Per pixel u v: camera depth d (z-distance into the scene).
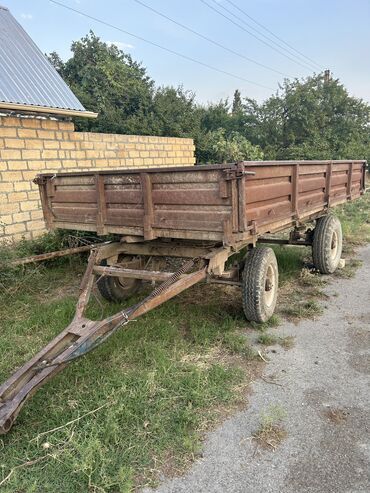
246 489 2.27
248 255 4.19
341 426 2.74
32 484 2.30
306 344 3.89
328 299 5.03
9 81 7.46
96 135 8.23
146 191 3.60
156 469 2.41
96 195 4.05
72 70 25.30
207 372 3.37
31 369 2.78
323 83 28.91
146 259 4.90
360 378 3.29
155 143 9.88
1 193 6.65
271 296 4.36
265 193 3.58
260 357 3.64
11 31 9.13
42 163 7.23
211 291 5.27
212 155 18.16
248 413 2.89
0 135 6.53
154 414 2.85
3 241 6.08
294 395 3.09
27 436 2.66
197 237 3.42
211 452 2.54
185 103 22.33
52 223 4.67
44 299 5.29
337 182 5.89
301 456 2.49
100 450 2.47
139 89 21.92
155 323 4.24
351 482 2.29
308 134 26.91
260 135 27.70
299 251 7.00
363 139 28.77
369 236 8.49
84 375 3.33
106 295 4.75
